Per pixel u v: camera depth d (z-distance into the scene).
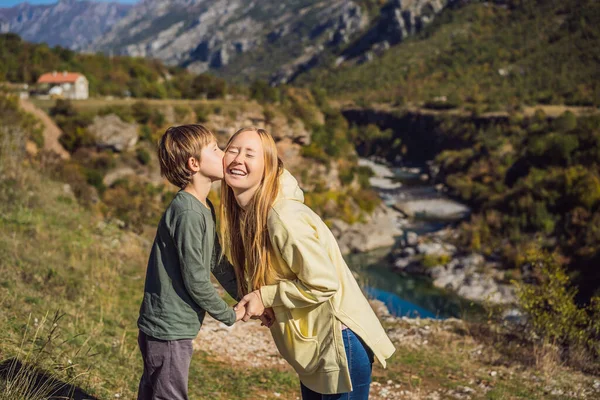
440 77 143.25
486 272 34.06
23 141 11.80
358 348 2.38
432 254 38.41
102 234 9.10
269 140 2.36
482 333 6.95
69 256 7.17
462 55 152.12
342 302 2.37
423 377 5.35
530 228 40.91
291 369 5.41
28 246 6.74
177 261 2.26
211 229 2.29
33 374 3.11
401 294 31.47
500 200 48.16
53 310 4.78
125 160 49.94
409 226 50.78
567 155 50.94
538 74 120.00
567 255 35.28
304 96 98.62
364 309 2.43
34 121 42.31
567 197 41.75
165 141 2.28
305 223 2.28
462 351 6.22
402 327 7.23
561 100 100.50
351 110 128.88
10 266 5.62
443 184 70.00
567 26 139.62
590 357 6.02
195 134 2.28
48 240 7.47
